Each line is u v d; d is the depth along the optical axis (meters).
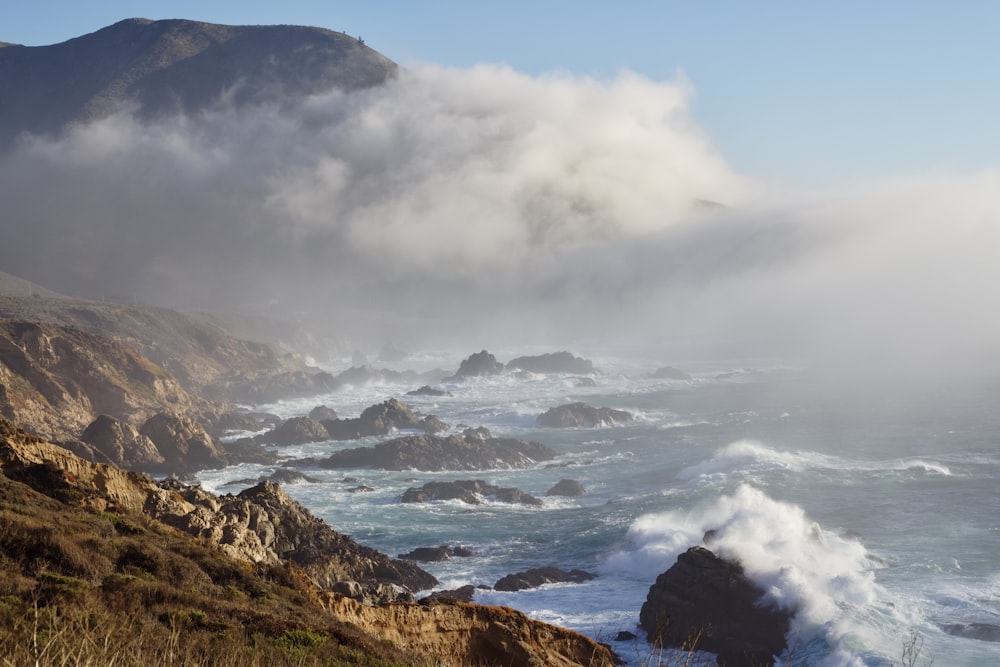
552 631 39.78
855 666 49.53
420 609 37.78
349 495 97.19
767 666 52.19
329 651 27.12
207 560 35.81
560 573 68.69
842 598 56.38
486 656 38.16
